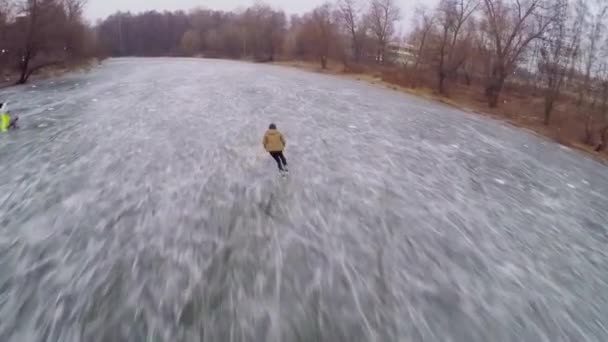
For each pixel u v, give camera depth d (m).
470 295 7.82
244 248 8.83
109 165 13.41
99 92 30.02
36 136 16.67
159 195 11.24
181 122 19.80
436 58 45.94
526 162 18.59
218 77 43.56
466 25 42.94
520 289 8.21
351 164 14.95
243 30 95.25
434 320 7.03
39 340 6.11
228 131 18.41
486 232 10.58
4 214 9.88
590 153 23.58
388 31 68.50
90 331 6.30
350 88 41.25
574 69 30.09
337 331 6.57
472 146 20.30
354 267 8.43
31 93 30.16
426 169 15.33
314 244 9.20
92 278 7.57
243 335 6.35
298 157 15.20
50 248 8.51
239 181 12.53
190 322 6.56
